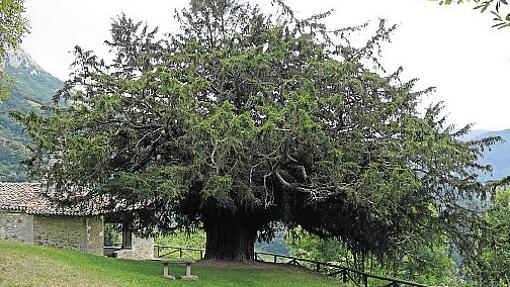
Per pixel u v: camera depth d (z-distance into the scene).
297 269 21.30
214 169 16.83
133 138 18.73
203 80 17.31
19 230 23.25
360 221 20.98
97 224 25.31
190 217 22.69
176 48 20.77
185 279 15.82
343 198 19.05
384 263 24.64
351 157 18.61
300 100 16.20
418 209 20.16
